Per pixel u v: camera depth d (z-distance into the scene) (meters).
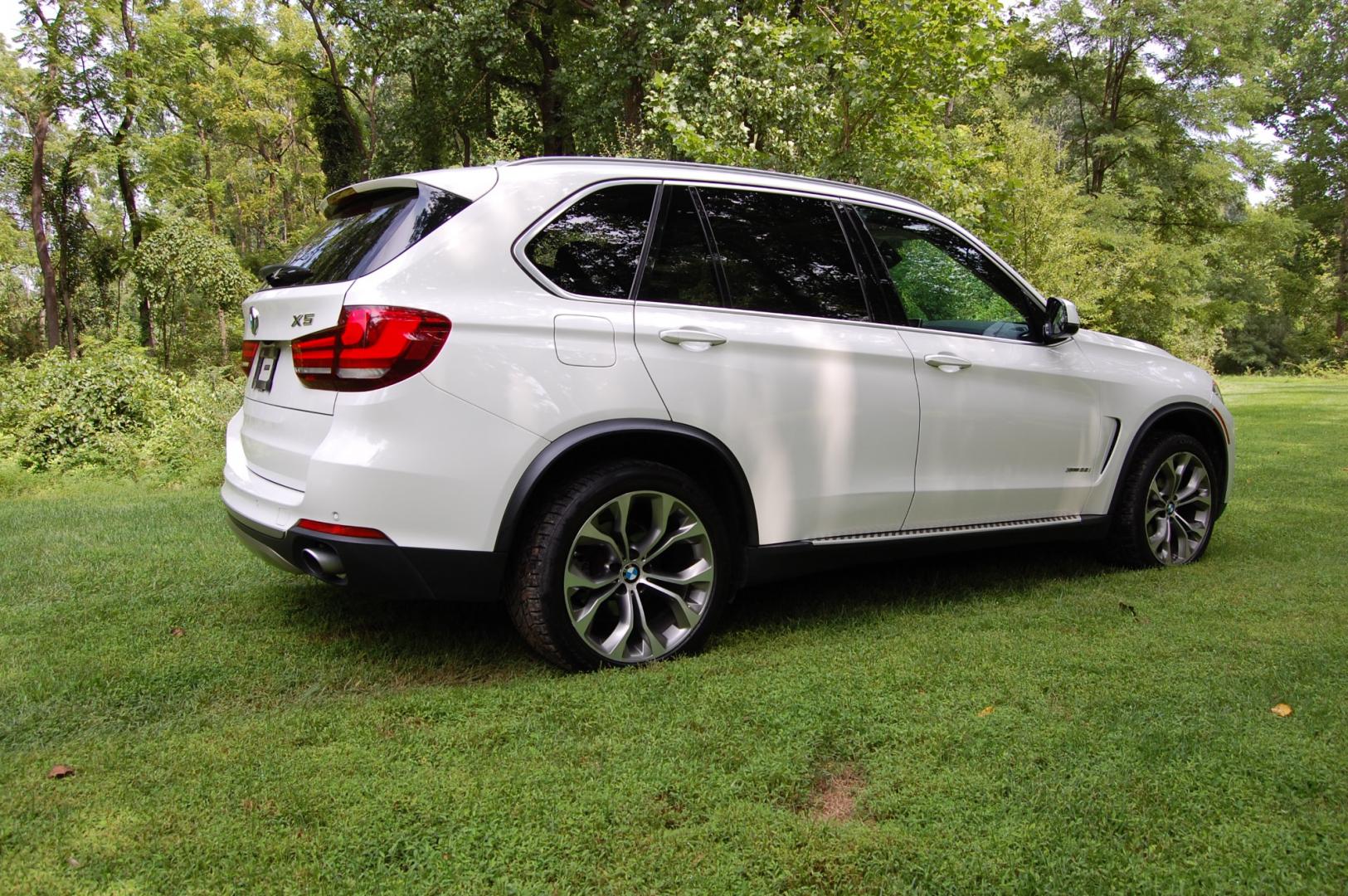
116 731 2.48
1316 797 2.06
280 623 3.42
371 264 2.72
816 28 7.04
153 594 3.74
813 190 3.51
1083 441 4.04
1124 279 24.56
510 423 2.72
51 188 25.45
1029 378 3.83
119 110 24.92
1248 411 13.54
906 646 3.11
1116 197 27.44
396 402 2.60
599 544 2.90
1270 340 39.88
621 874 1.79
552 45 23.66
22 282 34.56
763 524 3.18
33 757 2.26
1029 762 2.22
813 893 1.74
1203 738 2.34
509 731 2.41
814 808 2.06
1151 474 4.25
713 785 2.13
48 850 1.84
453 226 2.78
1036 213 15.66
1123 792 2.07
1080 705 2.56
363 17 21.92
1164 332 26.69
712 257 3.18
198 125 32.34
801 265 3.38
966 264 3.86
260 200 37.00
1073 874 1.78
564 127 23.20
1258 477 7.05
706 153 7.89
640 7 17.30
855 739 2.34
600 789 2.10
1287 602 3.63
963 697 2.62
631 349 2.91
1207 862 1.82
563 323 2.81
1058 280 15.80
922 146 7.56
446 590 2.72
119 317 29.03
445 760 2.25
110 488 8.45
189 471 8.81
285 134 38.59
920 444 3.53
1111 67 29.83
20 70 23.69
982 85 7.31
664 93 8.75
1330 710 2.51
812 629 3.39
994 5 6.94
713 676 2.81
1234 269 34.50
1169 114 29.72
